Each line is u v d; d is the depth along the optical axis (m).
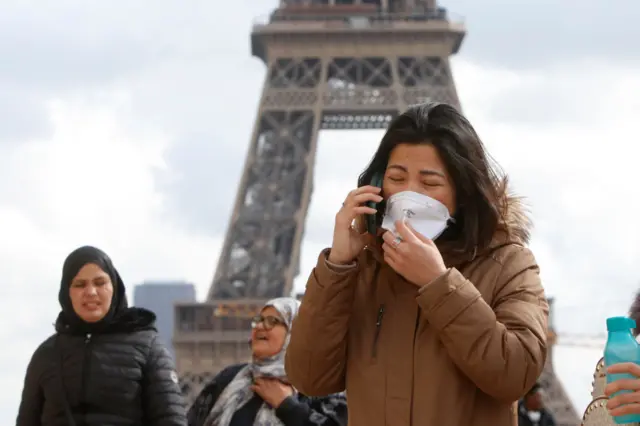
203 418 19.00
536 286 10.41
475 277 10.45
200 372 112.81
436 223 10.12
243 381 18.69
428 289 9.73
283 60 127.62
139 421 16.81
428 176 10.29
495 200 10.46
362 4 131.75
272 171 123.19
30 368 17.00
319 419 18.08
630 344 10.09
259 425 18.08
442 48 127.19
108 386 16.53
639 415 9.88
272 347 18.39
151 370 16.88
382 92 126.06
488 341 9.65
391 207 10.21
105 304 16.75
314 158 122.94
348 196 10.44
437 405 9.97
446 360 10.05
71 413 16.50
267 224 121.00
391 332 10.27
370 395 10.16
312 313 10.35
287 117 125.12
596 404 11.02
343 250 10.34
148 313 17.33
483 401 10.22
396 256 9.94
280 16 130.50
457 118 10.52
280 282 118.69
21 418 17.02
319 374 10.59
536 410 27.66
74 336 16.83
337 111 126.44
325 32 127.44
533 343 9.89
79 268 16.70
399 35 127.19
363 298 10.62
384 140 10.58
